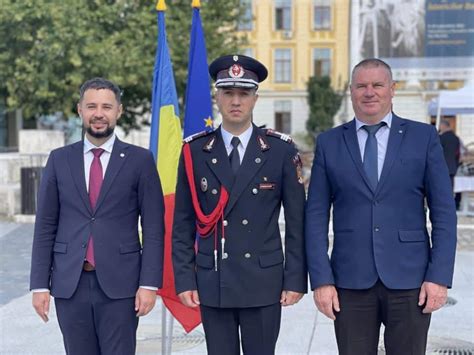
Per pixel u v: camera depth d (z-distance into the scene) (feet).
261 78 11.97
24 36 54.03
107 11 59.36
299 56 128.67
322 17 128.26
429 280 11.22
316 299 11.58
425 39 51.39
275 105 129.80
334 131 12.08
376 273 11.35
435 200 11.42
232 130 11.87
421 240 11.50
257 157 11.72
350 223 11.55
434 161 11.48
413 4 51.31
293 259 11.82
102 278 11.60
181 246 12.05
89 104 11.79
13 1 53.98
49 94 54.54
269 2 128.06
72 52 53.83
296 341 18.34
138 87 62.54
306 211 11.89
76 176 11.86
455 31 51.01
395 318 11.46
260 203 11.64
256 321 11.64
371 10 51.90
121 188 11.86
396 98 105.09
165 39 15.98
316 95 117.50
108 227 11.75
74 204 11.80
